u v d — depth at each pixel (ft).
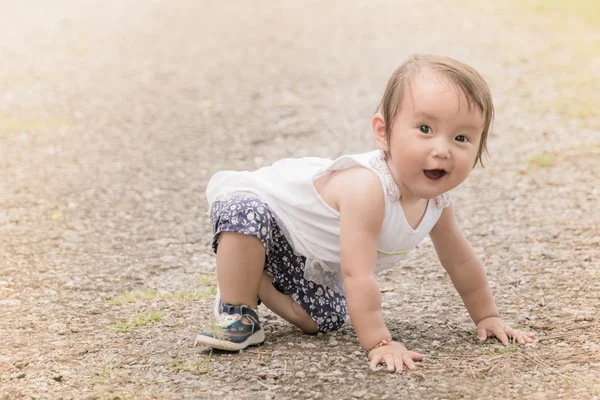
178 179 24.21
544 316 12.88
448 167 10.53
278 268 12.09
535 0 56.13
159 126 30.96
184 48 47.67
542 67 37.68
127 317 13.37
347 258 11.04
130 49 47.44
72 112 33.12
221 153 27.20
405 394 9.96
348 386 10.25
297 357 11.28
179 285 15.39
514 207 20.40
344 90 36.06
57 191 22.77
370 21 54.24
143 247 18.02
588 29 46.32
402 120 10.67
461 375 10.53
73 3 66.64
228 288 11.66
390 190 10.98
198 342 11.36
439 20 52.19
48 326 12.90
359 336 11.14
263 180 12.16
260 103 34.45
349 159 11.29
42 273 15.99
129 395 10.09
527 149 26.07
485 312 12.28
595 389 9.97
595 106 30.96
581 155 25.00
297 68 41.11
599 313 12.85
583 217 19.10
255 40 49.60
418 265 16.38
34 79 39.45
